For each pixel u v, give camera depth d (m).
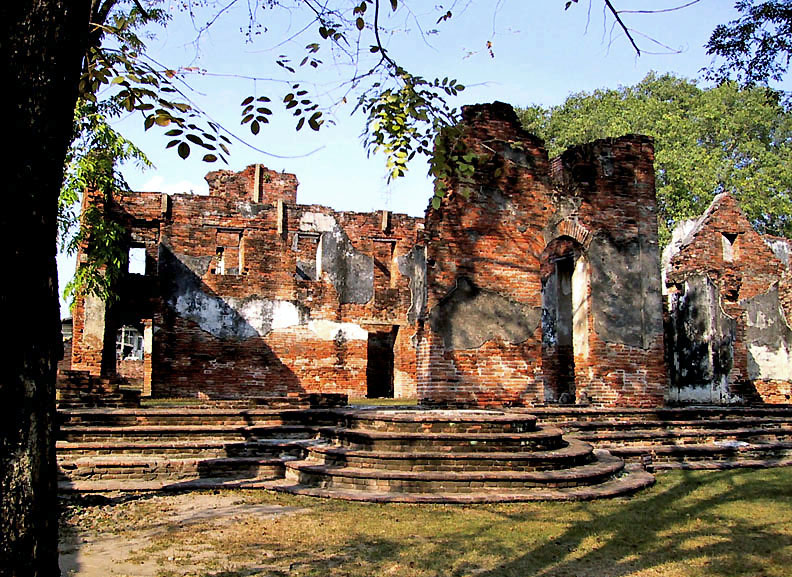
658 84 36.81
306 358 23.03
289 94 6.57
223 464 9.87
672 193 32.31
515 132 14.22
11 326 2.88
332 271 23.77
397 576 5.56
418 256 14.75
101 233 18.58
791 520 7.49
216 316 22.25
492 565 5.86
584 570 5.75
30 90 3.01
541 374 13.72
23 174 2.96
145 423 10.77
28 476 2.89
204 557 6.06
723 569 5.79
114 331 21.81
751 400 19.08
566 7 6.21
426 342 13.24
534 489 8.63
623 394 14.49
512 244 13.88
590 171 14.90
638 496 8.72
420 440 9.20
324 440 10.36
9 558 2.82
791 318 19.95
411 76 7.39
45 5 3.07
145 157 17.02
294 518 7.45
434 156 7.75
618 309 14.69
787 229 34.38
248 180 27.20
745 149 33.81
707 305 17.97
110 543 6.54
